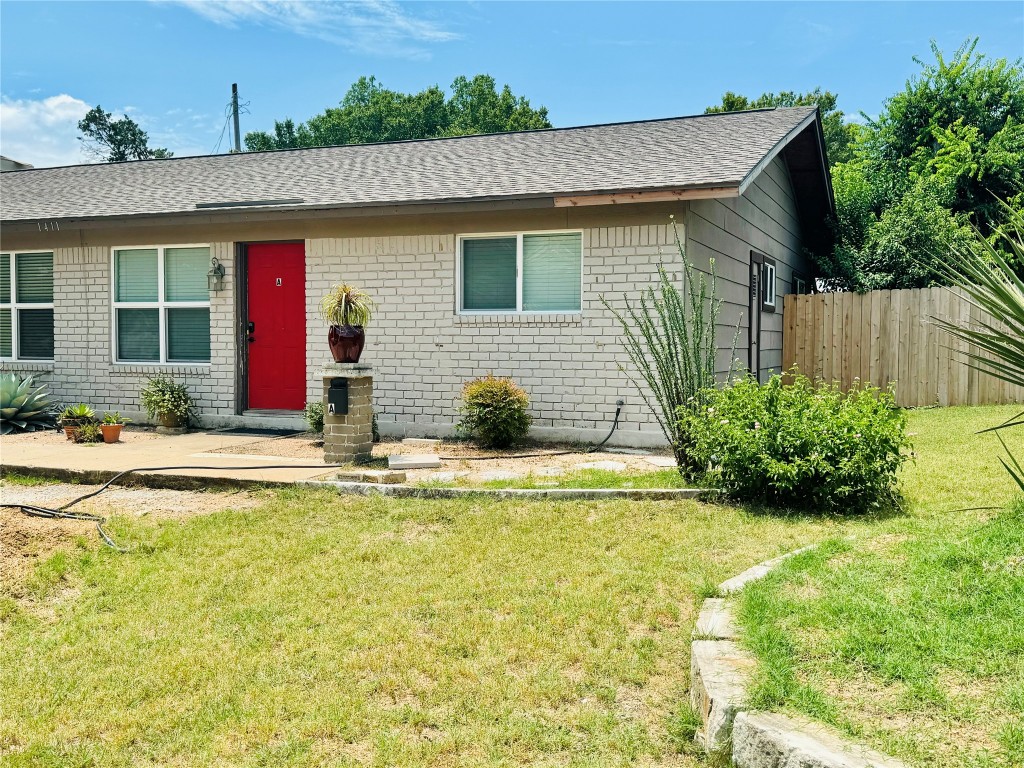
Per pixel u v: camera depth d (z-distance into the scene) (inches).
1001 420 404.2
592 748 119.1
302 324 414.9
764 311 490.6
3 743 125.2
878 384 514.6
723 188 307.0
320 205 369.7
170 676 143.6
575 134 460.1
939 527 185.2
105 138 2244.1
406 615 167.3
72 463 305.0
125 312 442.9
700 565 188.9
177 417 405.1
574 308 361.1
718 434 245.8
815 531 211.9
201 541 216.8
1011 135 737.0
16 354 466.6
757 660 123.2
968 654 117.0
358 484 260.5
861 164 855.1
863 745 98.0
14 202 483.8
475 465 310.7
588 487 261.3
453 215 374.3
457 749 119.0
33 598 183.6
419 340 383.2
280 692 136.6
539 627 159.0
